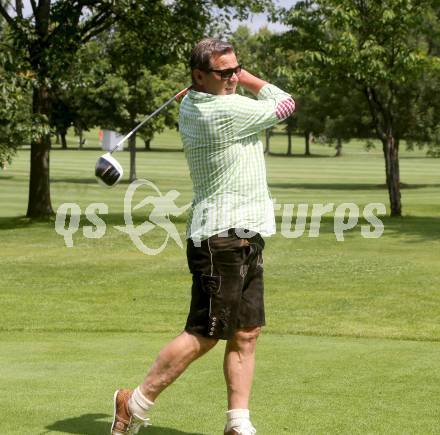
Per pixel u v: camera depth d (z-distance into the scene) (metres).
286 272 17.47
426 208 38.59
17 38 28.25
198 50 5.43
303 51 33.81
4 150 27.72
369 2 33.03
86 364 7.87
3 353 8.49
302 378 7.21
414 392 6.71
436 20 37.53
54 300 13.77
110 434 5.55
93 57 32.91
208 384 6.91
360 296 14.19
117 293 14.65
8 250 21.94
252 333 5.45
